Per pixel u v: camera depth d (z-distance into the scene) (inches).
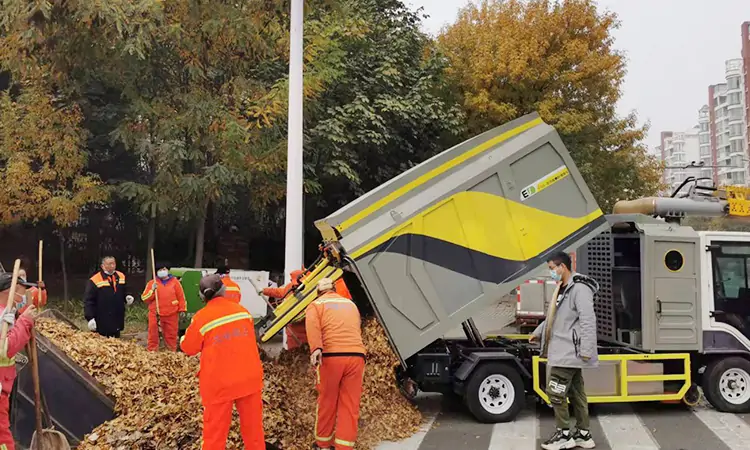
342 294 279.1
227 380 202.4
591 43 803.4
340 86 642.2
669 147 6067.9
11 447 191.9
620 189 933.2
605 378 299.3
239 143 548.7
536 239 301.6
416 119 674.2
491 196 297.6
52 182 553.6
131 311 608.4
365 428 263.6
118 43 518.6
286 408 253.4
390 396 294.0
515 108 775.1
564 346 247.4
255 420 209.0
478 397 292.0
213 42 553.6
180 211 586.2
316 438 231.0
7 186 525.7
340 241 274.7
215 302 210.1
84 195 546.6
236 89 569.6
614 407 327.3
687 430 281.4
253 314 531.5
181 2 530.0
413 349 280.5
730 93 4744.1
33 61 505.0
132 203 637.9
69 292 690.8
